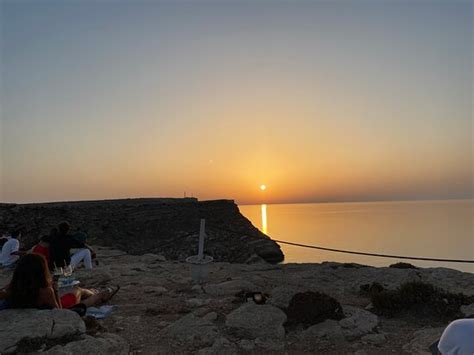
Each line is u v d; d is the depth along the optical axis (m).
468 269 81.44
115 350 5.19
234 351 5.42
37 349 4.91
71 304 6.94
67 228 10.15
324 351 5.45
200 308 7.38
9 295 5.96
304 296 6.67
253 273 11.02
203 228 10.21
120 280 10.27
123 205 44.06
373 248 111.69
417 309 6.87
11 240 12.27
